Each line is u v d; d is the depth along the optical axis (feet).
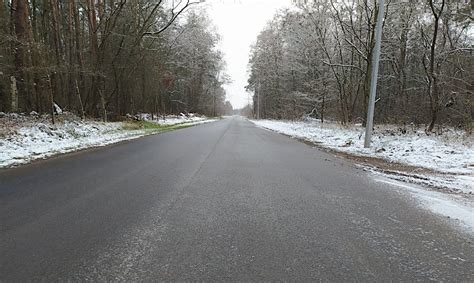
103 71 71.82
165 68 105.91
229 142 46.14
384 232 12.32
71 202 15.19
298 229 12.38
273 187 19.16
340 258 10.00
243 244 10.84
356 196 17.57
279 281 8.51
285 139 56.34
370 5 68.74
